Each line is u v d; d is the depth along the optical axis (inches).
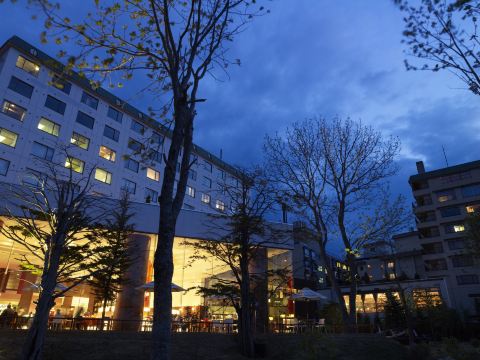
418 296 1492.4
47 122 1396.4
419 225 2091.5
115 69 389.4
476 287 1817.2
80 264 712.4
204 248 729.6
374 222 981.2
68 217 479.2
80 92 1553.9
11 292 1018.1
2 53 1360.7
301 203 960.9
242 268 701.3
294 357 590.2
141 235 950.4
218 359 581.0
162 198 322.3
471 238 1270.9
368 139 1016.9
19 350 501.0
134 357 527.5
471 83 365.7
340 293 900.6
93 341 568.7
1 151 1235.2
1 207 717.9
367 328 841.5
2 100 1272.1
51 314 901.2
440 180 2118.6
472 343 965.8
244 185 791.7
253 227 714.2
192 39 397.4
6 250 971.9
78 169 1466.5
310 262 1894.7
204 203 2078.0
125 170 1665.8
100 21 365.4
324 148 1027.3
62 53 366.0
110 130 1641.2
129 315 875.4
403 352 686.5
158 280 292.5
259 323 812.6
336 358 594.9
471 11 350.9
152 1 375.6
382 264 2230.6
